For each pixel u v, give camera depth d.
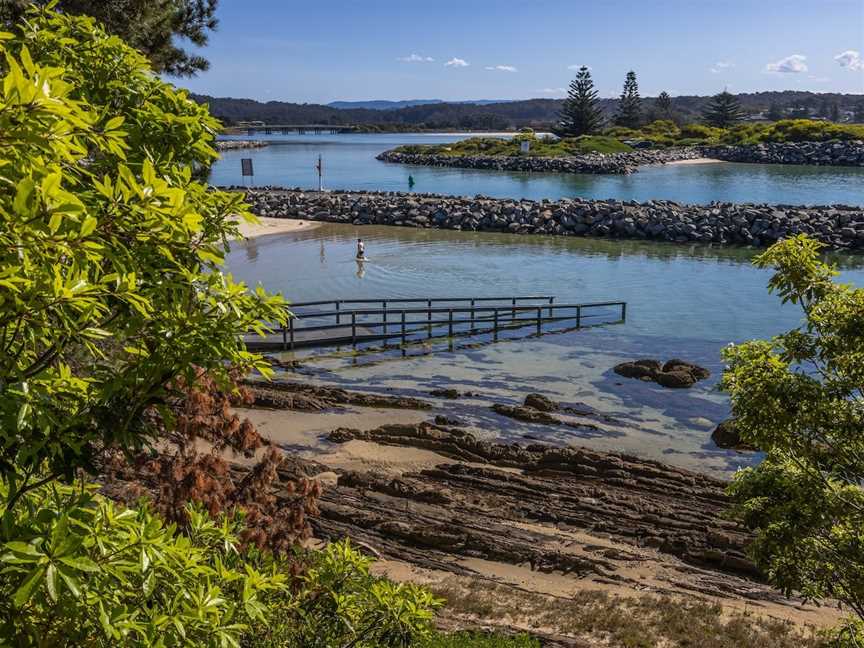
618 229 57.75
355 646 6.35
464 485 17.70
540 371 26.83
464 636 10.79
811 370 21.67
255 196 69.12
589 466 18.66
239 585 5.80
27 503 3.61
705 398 24.05
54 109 2.97
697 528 15.61
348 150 181.62
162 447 11.18
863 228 52.66
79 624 3.60
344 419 21.94
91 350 3.98
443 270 43.78
